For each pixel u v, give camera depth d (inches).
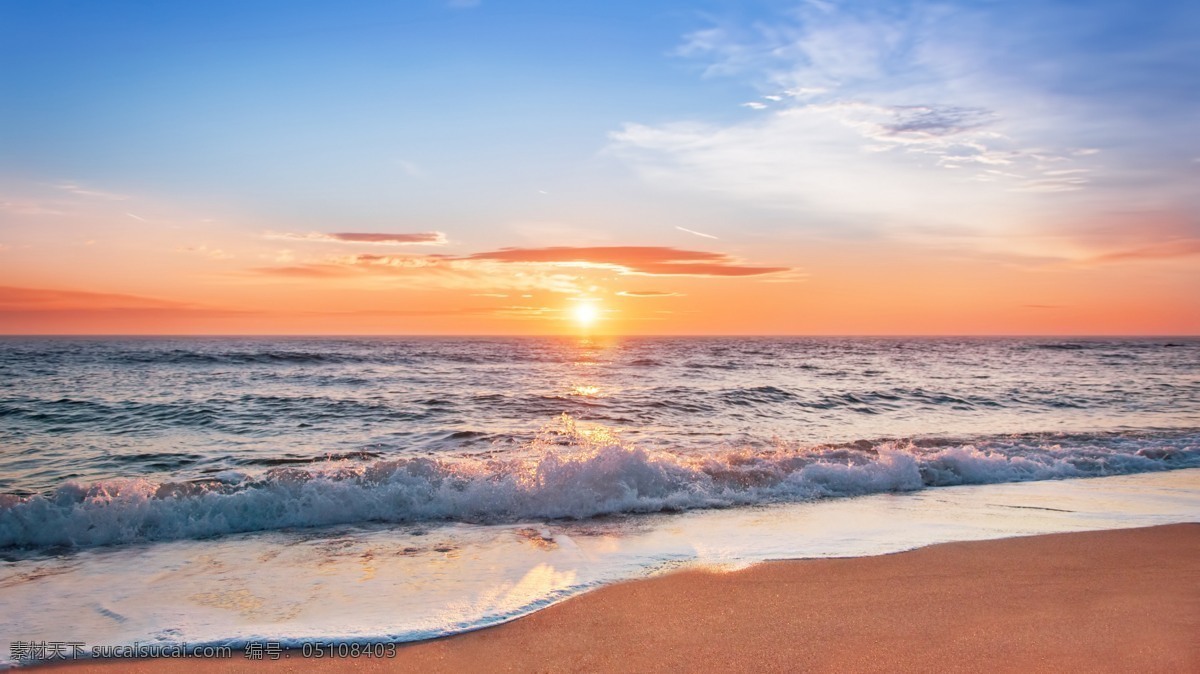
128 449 475.2
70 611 180.9
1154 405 803.4
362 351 2271.2
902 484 360.2
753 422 627.5
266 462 425.4
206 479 313.7
